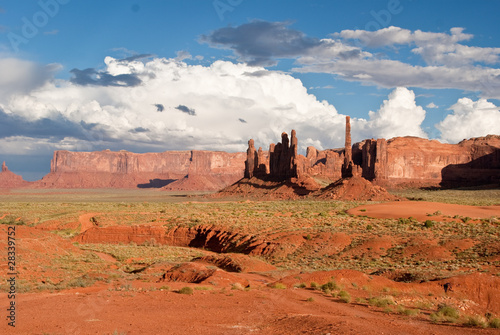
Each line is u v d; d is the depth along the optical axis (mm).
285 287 31297
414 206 113312
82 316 19609
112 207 146125
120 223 95375
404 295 28438
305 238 65312
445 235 62656
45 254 47219
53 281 36250
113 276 39000
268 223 84000
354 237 63781
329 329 16484
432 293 29406
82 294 26953
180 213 114188
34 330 16781
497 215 99938
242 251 67312
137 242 83500
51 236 54781
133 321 18672
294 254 60125
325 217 94188
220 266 48438
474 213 103375
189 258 57625
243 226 80375
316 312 21672
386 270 40656
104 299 24656
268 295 27047
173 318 19547
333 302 25078
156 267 45250
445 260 49281
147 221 97938
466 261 47375
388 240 59156
